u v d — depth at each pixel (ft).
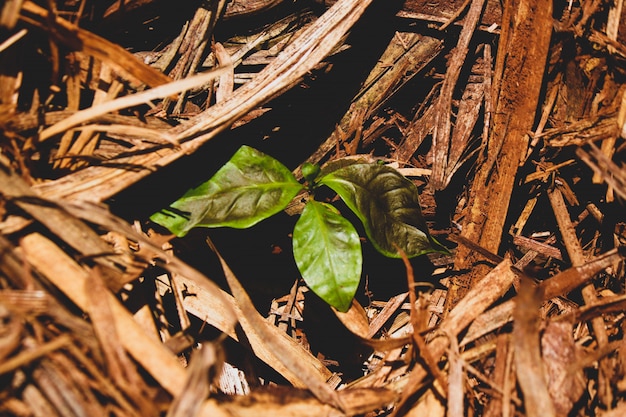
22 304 1.03
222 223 1.20
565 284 1.21
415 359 1.20
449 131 1.33
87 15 1.20
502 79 1.29
